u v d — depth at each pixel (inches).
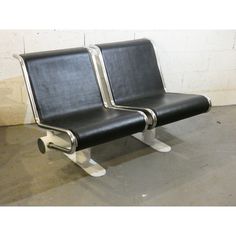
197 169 86.4
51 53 89.2
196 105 88.4
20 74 107.9
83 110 89.8
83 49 94.9
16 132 108.3
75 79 90.8
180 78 126.9
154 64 105.4
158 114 81.4
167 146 97.6
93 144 71.6
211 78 130.1
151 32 116.7
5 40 103.0
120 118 76.0
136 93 100.2
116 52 99.3
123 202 72.9
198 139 103.7
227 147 98.5
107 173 84.4
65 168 86.4
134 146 98.7
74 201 72.9
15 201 72.4
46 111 84.3
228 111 129.1
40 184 78.9
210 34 122.2
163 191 77.0
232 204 72.5
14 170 84.8
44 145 79.4
